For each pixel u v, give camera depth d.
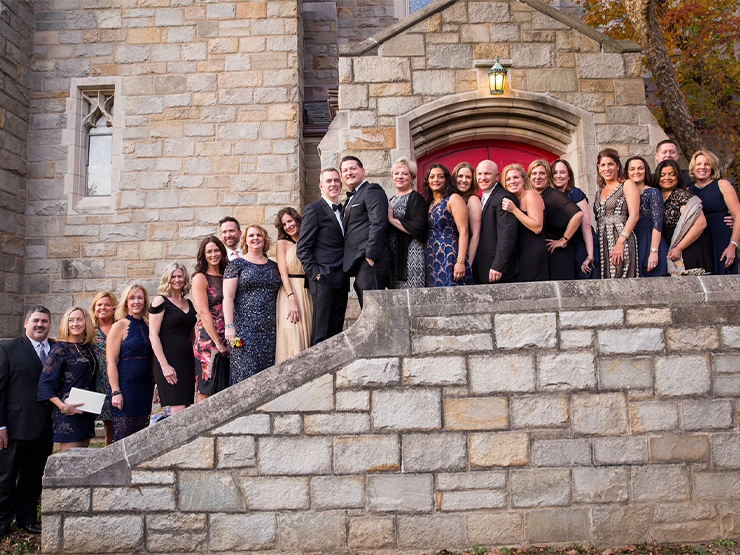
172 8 8.84
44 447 4.93
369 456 4.18
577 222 4.78
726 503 4.22
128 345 5.17
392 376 4.23
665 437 4.25
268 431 4.19
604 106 7.42
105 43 8.83
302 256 4.81
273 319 5.05
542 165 4.98
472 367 4.25
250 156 8.62
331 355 4.25
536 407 4.23
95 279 8.52
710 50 9.52
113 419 5.09
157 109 8.70
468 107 7.41
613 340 4.29
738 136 8.95
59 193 8.66
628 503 4.20
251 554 4.11
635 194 4.83
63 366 4.87
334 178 5.02
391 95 7.39
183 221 8.55
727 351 4.32
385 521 4.14
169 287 5.29
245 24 8.82
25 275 8.56
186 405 5.21
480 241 4.86
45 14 8.88
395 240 5.00
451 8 7.50
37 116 8.77
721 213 5.12
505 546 4.14
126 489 4.14
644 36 8.21
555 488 4.19
